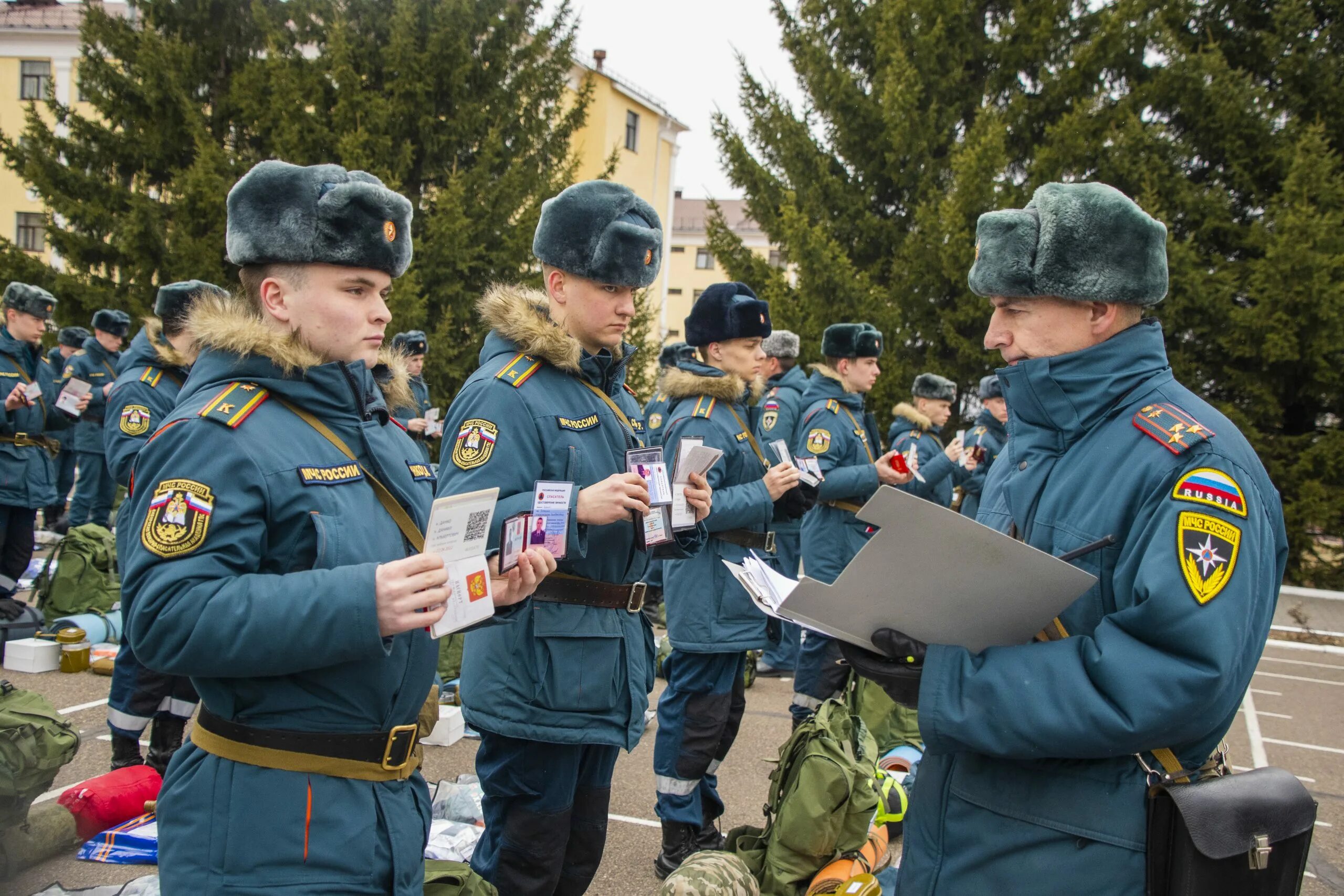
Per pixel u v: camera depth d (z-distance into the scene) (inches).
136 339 181.5
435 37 613.9
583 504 98.0
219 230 575.8
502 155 645.3
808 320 554.6
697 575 149.0
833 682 203.2
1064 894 68.6
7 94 1089.4
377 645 65.2
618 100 1157.1
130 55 617.9
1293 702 286.5
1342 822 187.9
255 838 67.1
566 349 106.8
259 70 596.7
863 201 590.2
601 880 145.7
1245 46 541.6
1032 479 76.4
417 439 315.9
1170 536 65.3
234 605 63.7
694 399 167.2
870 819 129.0
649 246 111.3
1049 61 587.5
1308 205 467.2
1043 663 67.2
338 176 75.0
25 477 285.0
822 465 226.4
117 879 133.6
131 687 159.5
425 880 101.3
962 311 531.8
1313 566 493.4
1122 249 72.5
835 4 613.0
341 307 74.9
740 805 179.8
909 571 69.2
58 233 606.5
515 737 102.5
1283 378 499.2
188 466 66.7
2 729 130.6
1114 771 69.1
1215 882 65.4
